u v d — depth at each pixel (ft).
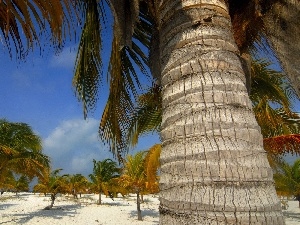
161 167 6.03
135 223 97.09
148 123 33.81
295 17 10.53
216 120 5.61
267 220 4.88
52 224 92.12
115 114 16.15
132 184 97.50
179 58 6.55
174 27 6.99
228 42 6.66
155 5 8.95
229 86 6.00
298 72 10.36
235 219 4.79
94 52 13.96
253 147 5.49
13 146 69.56
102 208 143.64
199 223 4.90
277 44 10.97
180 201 5.22
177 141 5.75
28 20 7.63
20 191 291.79
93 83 14.74
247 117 5.78
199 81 6.07
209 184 5.09
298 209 109.70
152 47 9.08
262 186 5.19
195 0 7.04
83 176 204.44
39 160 72.79
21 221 95.66
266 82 29.86
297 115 31.78
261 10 11.14
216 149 5.32
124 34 8.08
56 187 140.56
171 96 6.32
